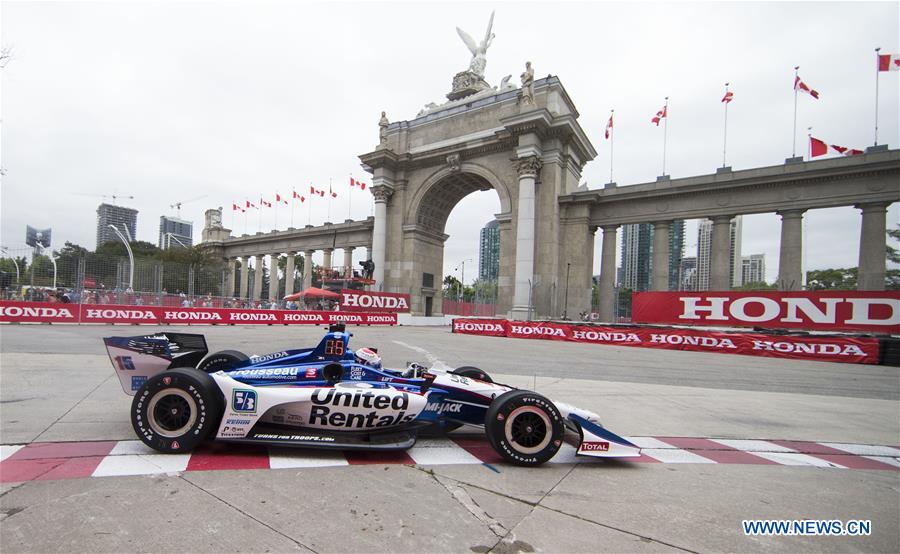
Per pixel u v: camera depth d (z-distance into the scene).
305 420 4.39
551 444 4.21
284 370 4.70
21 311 18.84
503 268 33.12
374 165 38.66
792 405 7.93
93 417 5.15
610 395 8.03
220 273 32.22
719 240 27.38
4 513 2.79
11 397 6.00
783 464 4.66
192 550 2.47
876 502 3.71
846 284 48.38
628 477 4.06
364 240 50.16
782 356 16.27
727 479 4.12
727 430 6.01
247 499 3.17
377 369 5.38
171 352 5.20
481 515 3.12
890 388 10.26
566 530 2.94
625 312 71.12
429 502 3.29
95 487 3.25
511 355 14.24
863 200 23.39
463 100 36.78
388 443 4.24
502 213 33.41
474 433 5.43
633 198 30.00
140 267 26.70
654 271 29.72
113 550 2.43
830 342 15.44
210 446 4.32
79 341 12.97
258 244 62.41
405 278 38.06
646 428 5.90
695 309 19.80
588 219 31.22
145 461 3.83
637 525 3.06
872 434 6.12
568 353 15.70
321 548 2.56
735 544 2.85
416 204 38.25
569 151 32.56
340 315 28.98
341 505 3.16
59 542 2.48
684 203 28.52
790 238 25.25
